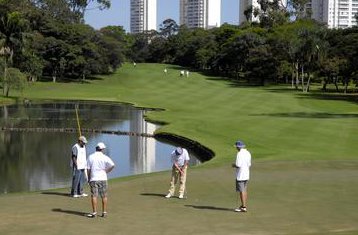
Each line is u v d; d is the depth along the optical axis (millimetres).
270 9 176500
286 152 33281
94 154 16562
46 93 100500
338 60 113875
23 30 90250
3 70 86000
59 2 157500
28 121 58938
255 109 69062
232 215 17000
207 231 15078
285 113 62469
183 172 19609
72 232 14992
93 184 16500
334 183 22656
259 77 140000
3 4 102500
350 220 16359
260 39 146625
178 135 43750
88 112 70312
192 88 115875
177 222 16109
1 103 80625
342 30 135875
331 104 77125
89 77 138000
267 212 17406
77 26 138000
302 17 172125
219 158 31484
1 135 48500
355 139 38906
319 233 14844
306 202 18953
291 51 115688
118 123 58219
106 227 15531
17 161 35594
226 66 162125
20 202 19156
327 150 34156
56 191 21531
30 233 14891
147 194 20531
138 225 15750
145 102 83750
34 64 107000
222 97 91250
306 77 143750
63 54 127062
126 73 152250
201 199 19547
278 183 22625
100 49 139500
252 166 27203
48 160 35938
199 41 190250
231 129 45594
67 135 48938
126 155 38875
